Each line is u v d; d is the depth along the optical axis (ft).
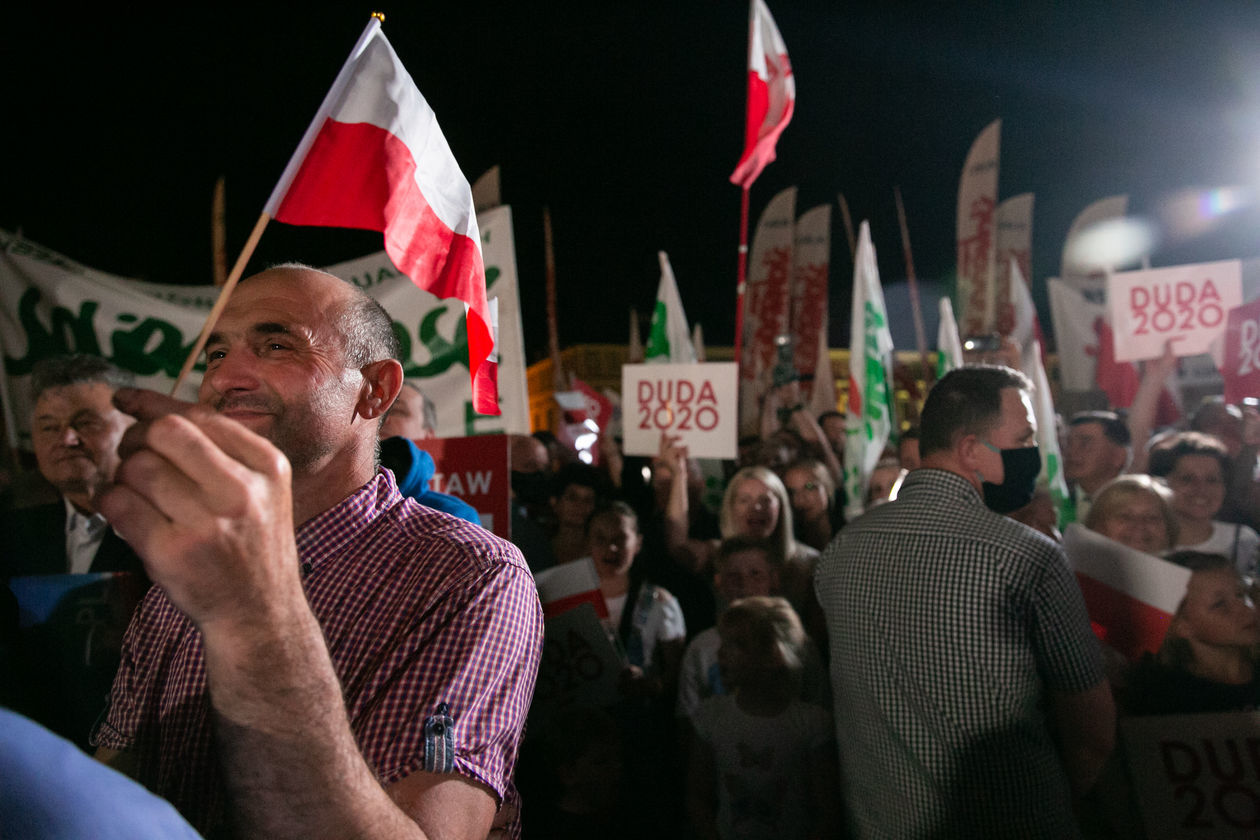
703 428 14.46
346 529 3.72
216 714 2.12
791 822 8.95
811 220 34.12
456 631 3.38
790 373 23.02
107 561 9.30
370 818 2.31
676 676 11.65
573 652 9.79
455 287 5.14
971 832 6.24
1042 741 6.34
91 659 7.48
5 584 6.30
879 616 6.76
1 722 1.25
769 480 12.33
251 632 2.02
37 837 1.20
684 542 14.08
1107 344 19.84
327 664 2.22
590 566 9.97
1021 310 22.68
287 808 2.18
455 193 5.14
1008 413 6.84
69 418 9.36
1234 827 7.99
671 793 10.53
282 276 4.05
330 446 3.86
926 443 7.16
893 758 6.63
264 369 3.73
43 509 9.71
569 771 9.55
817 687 9.75
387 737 3.14
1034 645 6.30
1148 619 8.71
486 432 14.21
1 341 12.57
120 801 1.32
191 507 1.86
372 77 4.74
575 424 22.12
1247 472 12.80
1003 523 6.48
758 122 14.05
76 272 12.93
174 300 15.15
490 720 3.29
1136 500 10.09
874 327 17.19
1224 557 9.02
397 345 4.35
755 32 14.14
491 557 3.64
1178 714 8.49
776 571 11.62
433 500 6.71
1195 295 15.87
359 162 4.69
